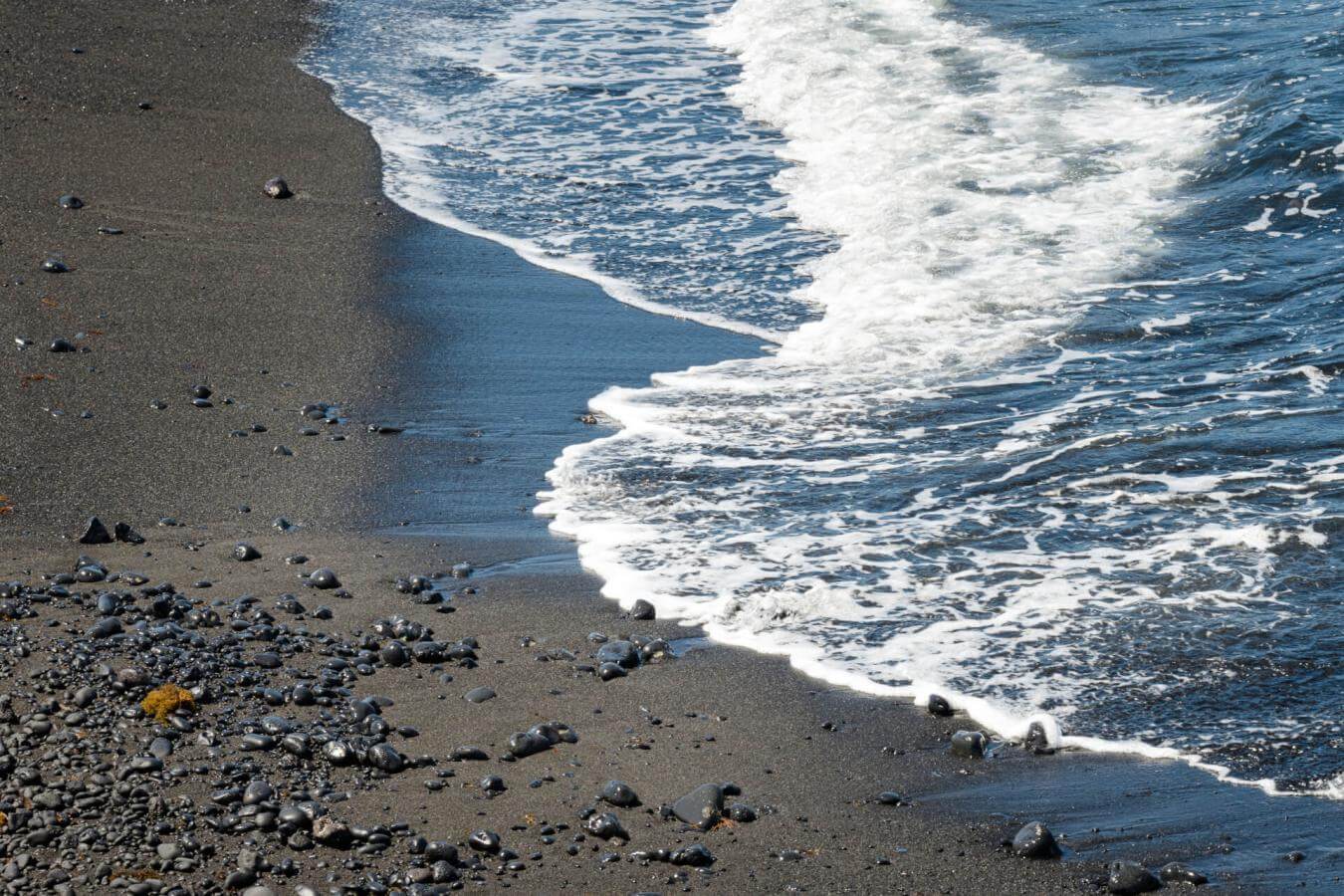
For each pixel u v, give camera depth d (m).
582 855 13.46
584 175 38.00
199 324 27.50
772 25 50.94
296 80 45.16
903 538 20.03
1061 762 15.07
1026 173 35.19
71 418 23.33
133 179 35.25
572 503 21.53
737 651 17.48
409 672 16.86
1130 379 24.80
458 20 54.22
